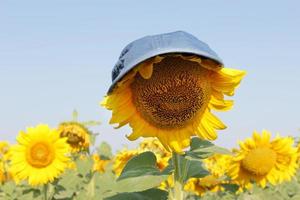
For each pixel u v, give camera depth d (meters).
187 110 1.67
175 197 1.67
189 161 1.72
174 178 1.68
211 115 1.71
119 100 1.67
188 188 4.25
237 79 1.68
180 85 1.64
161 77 1.65
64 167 3.91
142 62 1.55
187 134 1.69
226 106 1.71
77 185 3.69
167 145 1.67
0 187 4.32
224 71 1.68
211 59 1.59
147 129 1.68
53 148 3.94
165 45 1.52
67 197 3.69
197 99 1.66
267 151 3.51
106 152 3.86
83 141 4.05
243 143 3.57
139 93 1.66
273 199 3.25
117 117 1.67
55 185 3.96
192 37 1.55
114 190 1.63
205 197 3.39
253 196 3.22
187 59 1.59
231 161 3.57
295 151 3.57
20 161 3.94
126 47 1.58
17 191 4.07
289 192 3.55
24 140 3.96
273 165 3.53
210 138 1.70
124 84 1.63
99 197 3.41
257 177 3.56
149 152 1.67
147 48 1.53
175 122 1.67
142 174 1.64
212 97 1.71
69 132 4.04
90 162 3.70
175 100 1.65
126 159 3.74
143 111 1.67
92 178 3.66
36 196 4.01
